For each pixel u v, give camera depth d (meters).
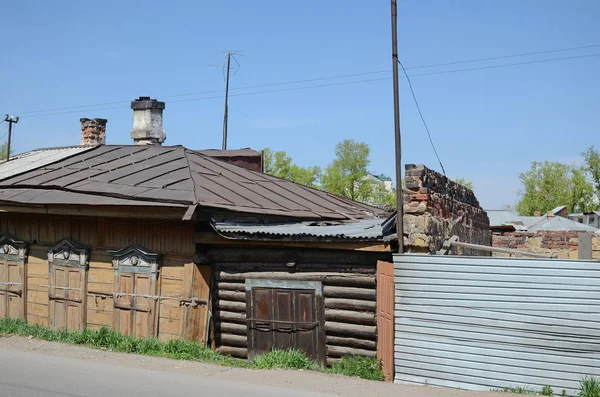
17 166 15.98
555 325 8.54
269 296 11.29
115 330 12.54
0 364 8.91
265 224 12.17
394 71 10.52
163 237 12.17
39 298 13.74
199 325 11.71
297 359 10.30
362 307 10.47
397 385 8.98
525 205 65.69
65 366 8.98
